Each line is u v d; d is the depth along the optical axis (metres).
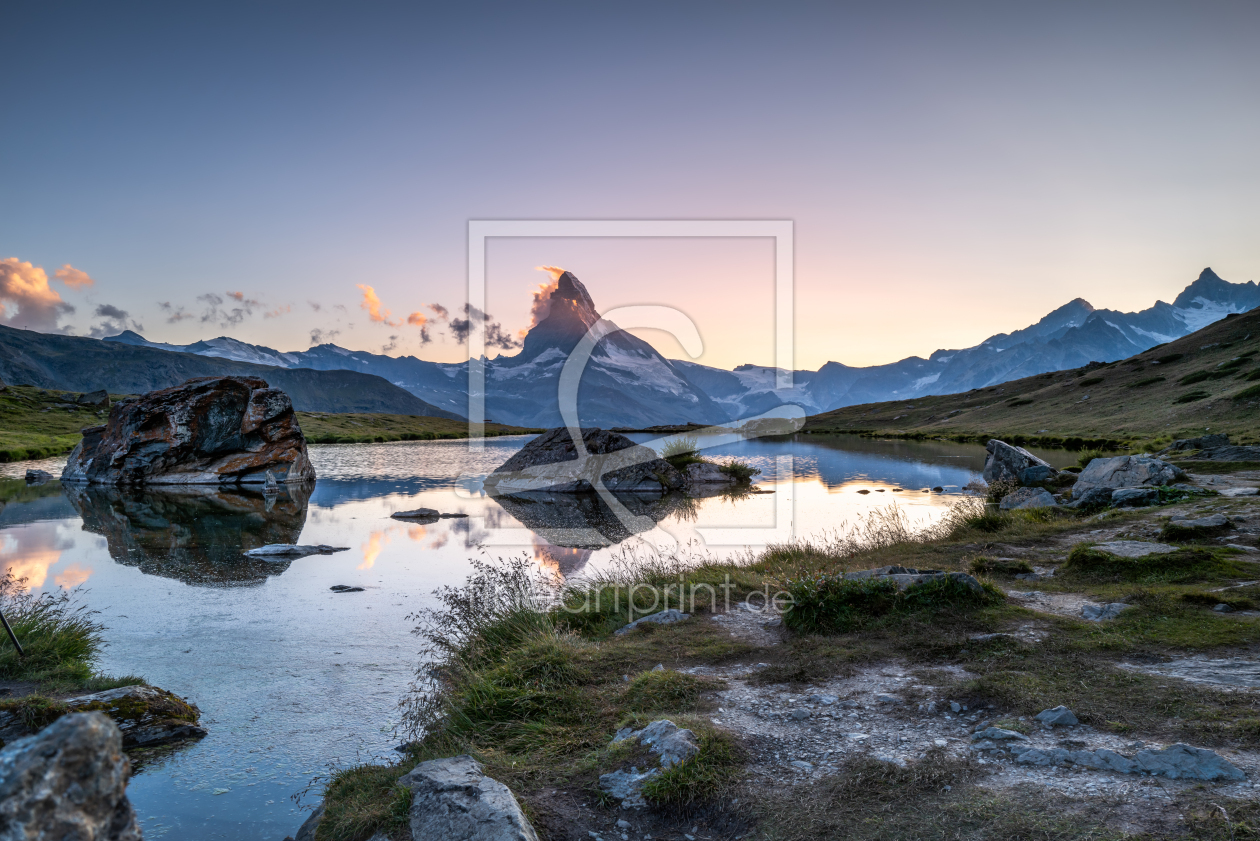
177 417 39.25
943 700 6.96
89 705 8.18
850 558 15.48
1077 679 7.07
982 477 37.91
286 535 22.48
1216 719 5.84
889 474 41.44
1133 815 4.59
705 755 5.97
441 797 5.13
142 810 6.91
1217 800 4.64
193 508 29.25
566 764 6.37
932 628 9.21
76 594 15.06
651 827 5.30
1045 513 19.81
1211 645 7.81
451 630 11.64
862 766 5.73
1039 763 5.48
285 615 13.47
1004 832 4.57
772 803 5.32
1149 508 18.11
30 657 10.15
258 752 8.07
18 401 95.94
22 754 2.87
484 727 7.45
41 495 33.75
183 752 8.07
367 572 17.16
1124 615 9.08
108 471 38.88
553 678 8.39
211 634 12.31
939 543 16.55
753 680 8.04
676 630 10.44
